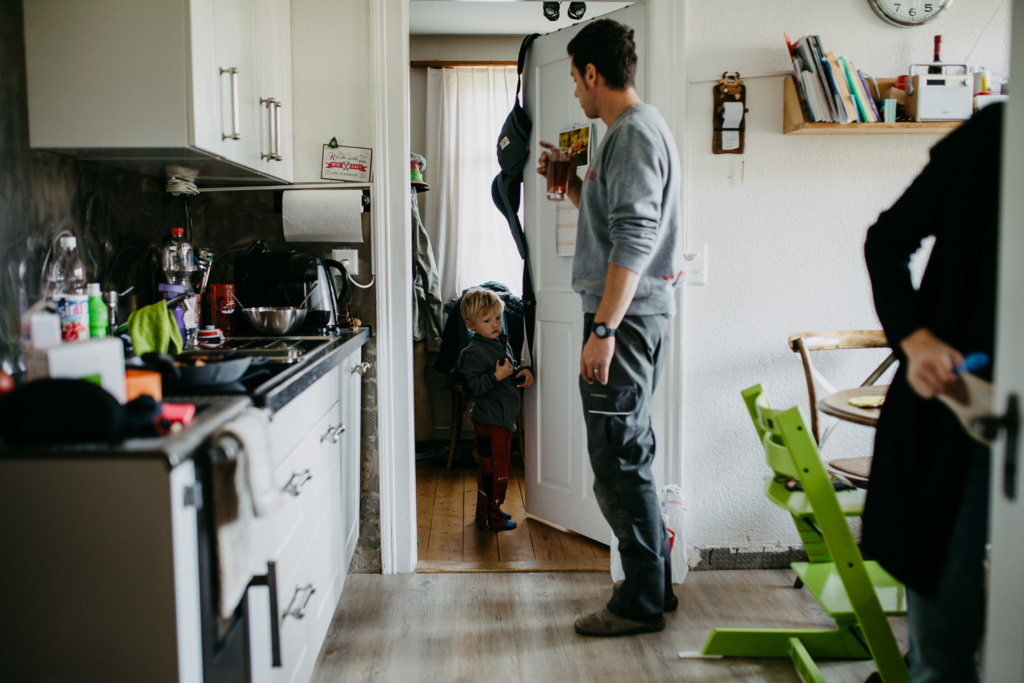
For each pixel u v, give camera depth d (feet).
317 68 7.20
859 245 7.63
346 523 6.73
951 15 7.39
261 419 3.46
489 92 13.17
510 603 7.06
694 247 7.54
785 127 7.41
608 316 5.63
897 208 3.64
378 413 7.55
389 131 7.24
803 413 7.77
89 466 2.79
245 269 6.66
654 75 7.41
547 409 8.91
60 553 2.84
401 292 7.47
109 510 2.81
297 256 6.59
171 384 3.84
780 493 5.57
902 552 3.57
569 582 7.54
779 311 7.66
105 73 4.78
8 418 2.81
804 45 7.00
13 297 4.58
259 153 6.18
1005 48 7.45
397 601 7.09
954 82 7.00
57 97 4.79
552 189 6.24
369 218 7.41
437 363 11.59
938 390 3.18
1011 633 2.51
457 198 13.23
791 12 7.35
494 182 9.53
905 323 3.45
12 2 4.65
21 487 2.80
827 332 7.39
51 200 5.02
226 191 7.29
